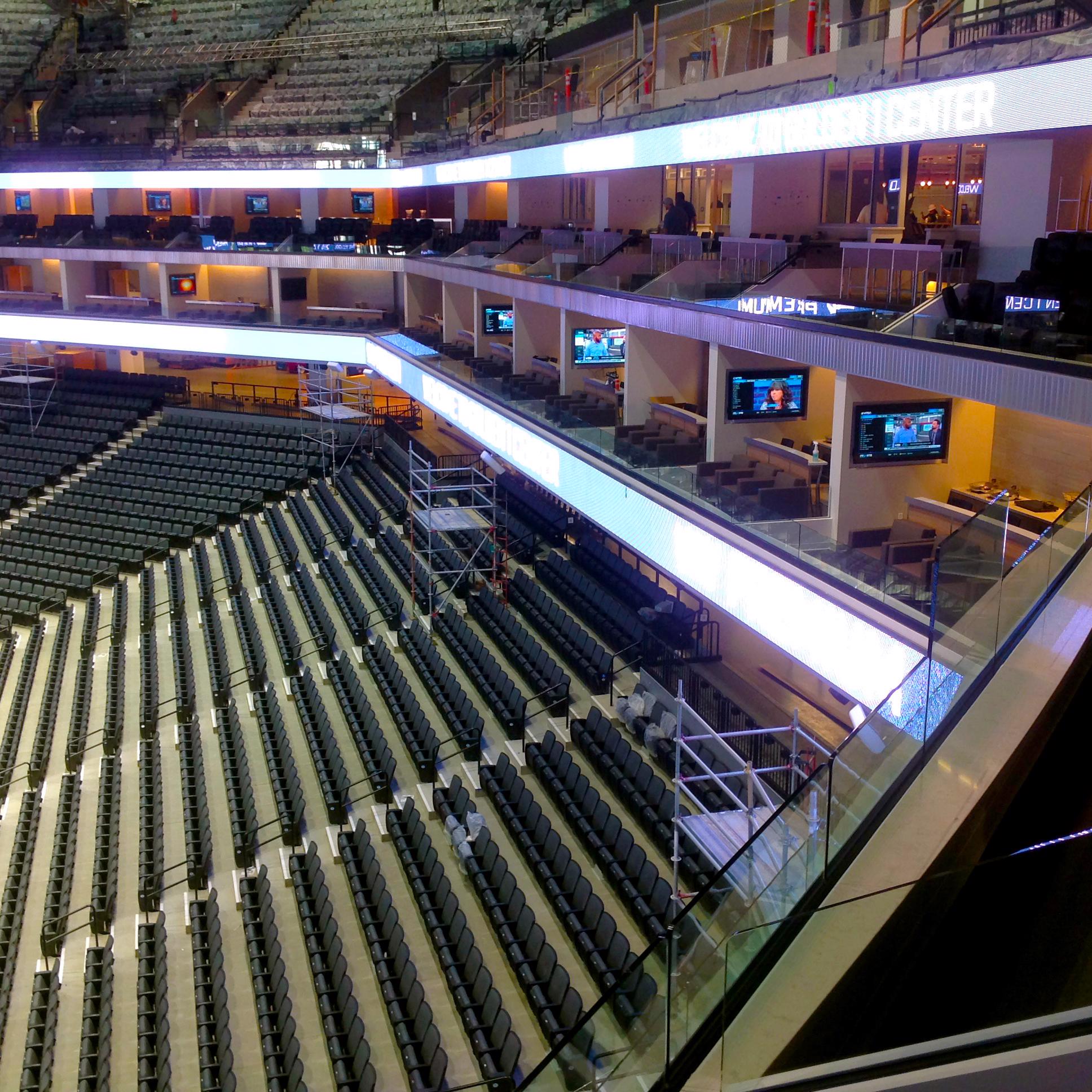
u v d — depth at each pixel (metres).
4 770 23.81
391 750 20.53
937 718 8.97
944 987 6.02
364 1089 12.74
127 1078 14.79
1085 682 8.52
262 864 18.38
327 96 48.31
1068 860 5.89
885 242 19.94
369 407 42.03
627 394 24.16
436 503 31.48
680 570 18.70
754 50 24.42
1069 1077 5.54
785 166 23.05
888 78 15.98
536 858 16.45
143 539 35.19
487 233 37.97
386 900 16.09
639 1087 6.78
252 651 25.98
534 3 44.50
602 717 19.20
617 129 25.14
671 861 15.77
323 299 49.19
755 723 17.83
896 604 13.09
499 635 24.02
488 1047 12.99
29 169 49.09
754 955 6.57
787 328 17.88
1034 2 13.84
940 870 7.34
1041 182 15.88
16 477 40.97
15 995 17.14
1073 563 10.20
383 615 26.72
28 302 49.19
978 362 13.57
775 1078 6.05
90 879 19.67
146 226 48.31
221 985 15.14
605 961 13.91
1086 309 12.72
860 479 17.28
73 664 28.89
